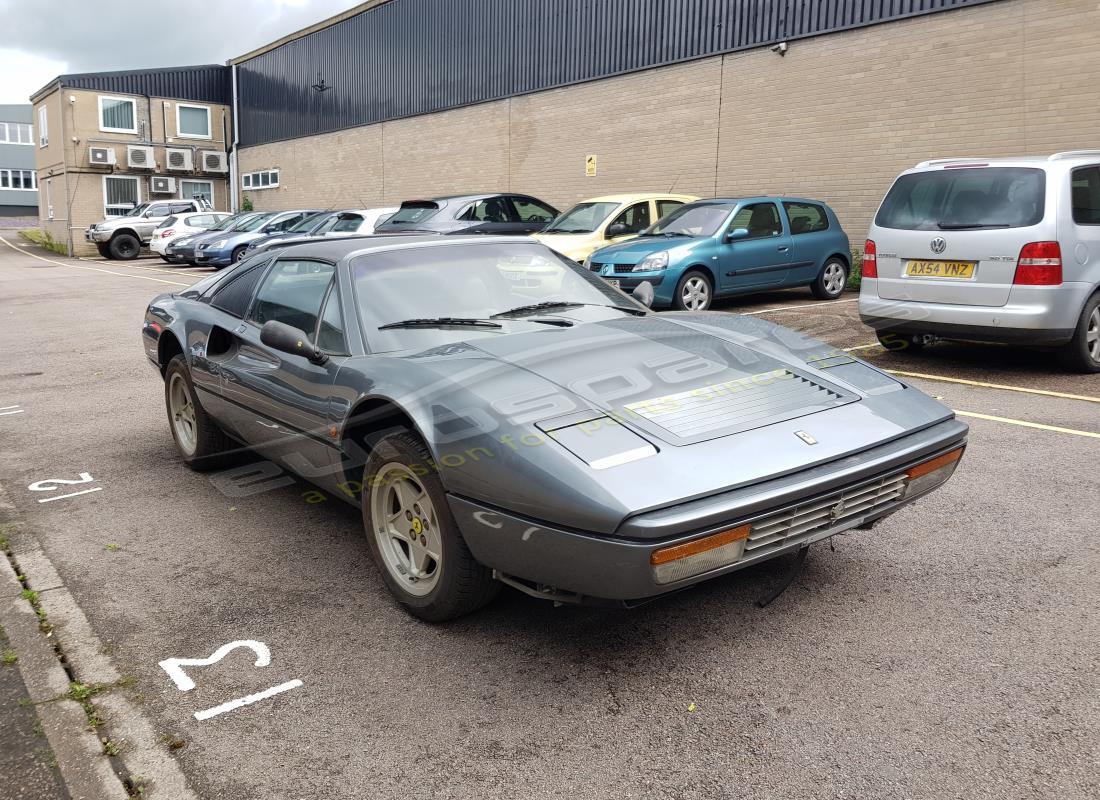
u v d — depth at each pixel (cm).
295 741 228
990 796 199
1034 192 603
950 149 1171
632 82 1617
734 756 216
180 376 449
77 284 1742
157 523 390
